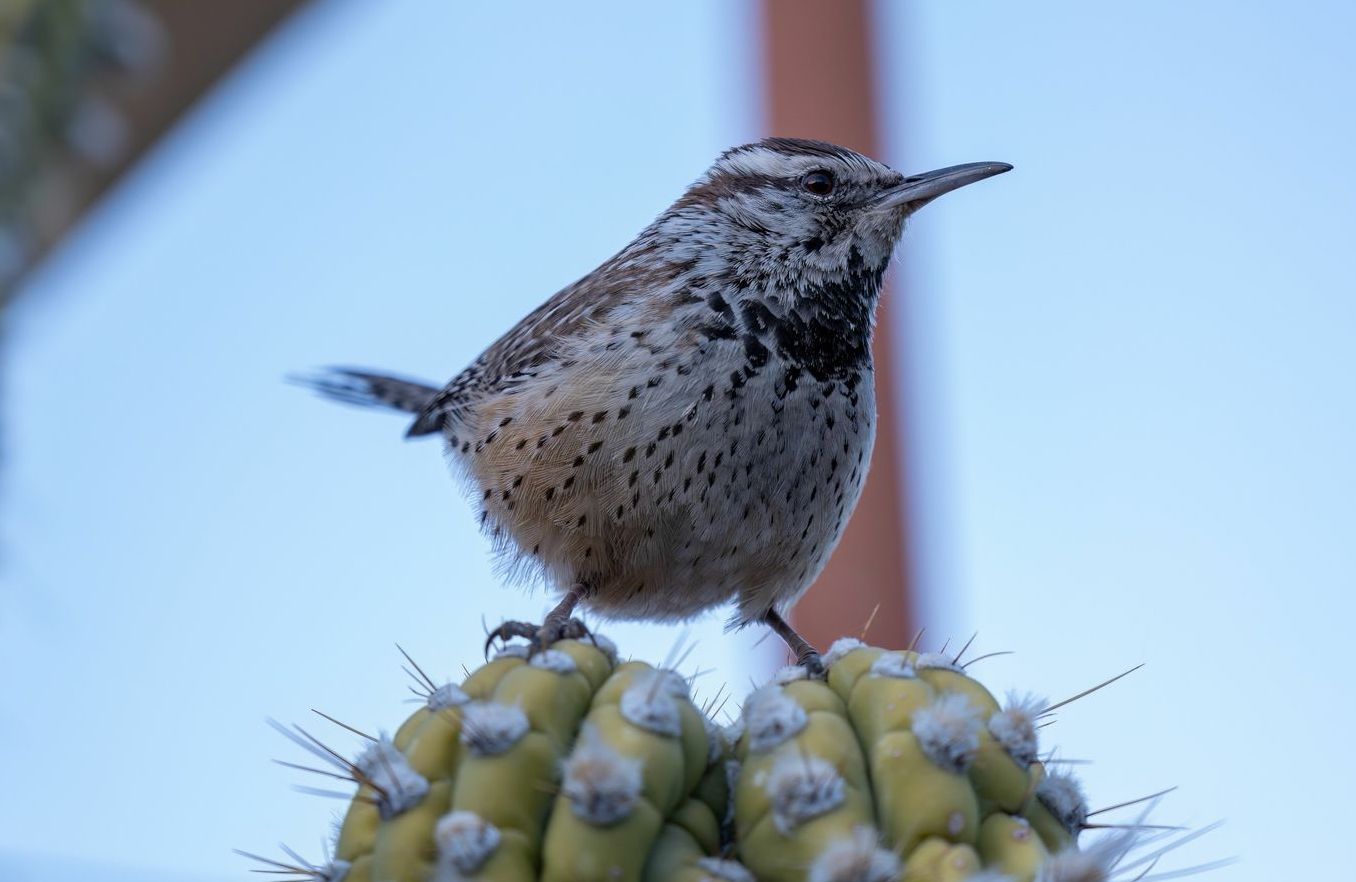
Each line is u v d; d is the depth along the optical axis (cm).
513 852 257
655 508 266
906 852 257
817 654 268
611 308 267
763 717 257
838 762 257
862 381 268
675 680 258
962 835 257
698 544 267
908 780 257
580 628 264
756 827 257
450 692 258
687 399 266
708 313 266
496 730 257
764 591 268
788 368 267
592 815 256
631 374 266
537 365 268
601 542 267
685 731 257
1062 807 258
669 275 267
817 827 256
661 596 268
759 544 267
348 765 258
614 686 258
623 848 256
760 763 257
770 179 270
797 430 267
